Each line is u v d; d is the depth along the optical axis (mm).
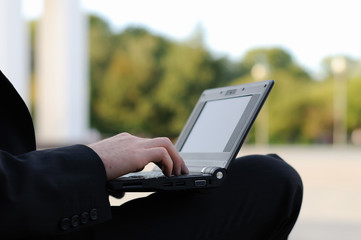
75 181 860
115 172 920
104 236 970
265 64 48750
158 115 43500
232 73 47406
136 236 976
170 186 947
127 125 43031
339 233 5047
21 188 821
